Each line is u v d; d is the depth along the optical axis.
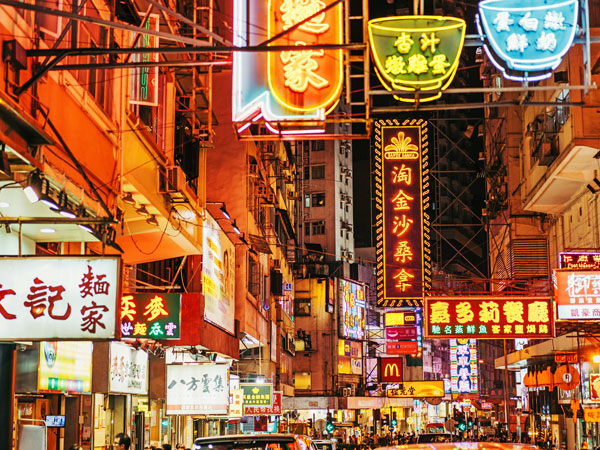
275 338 50.59
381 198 28.08
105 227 12.54
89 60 13.97
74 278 10.40
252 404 34.59
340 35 14.43
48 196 9.94
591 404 32.66
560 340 36.38
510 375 126.25
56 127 12.03
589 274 23.28
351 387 81.19
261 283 42.94
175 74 21.94
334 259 87.75
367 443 49.31
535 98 35.47
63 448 18.89
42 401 17.59
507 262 46.28
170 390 23.61
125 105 16.44
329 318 79.00
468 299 26.22
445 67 12.04
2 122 8.92
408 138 28.33
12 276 10.39
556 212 39.31
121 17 16.38
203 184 25.64
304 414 72.50
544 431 46.25
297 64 14.31
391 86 12.13
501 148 46.78
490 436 53.16
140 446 25.98
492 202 46.22
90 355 17.81
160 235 21.89
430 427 71.56
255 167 41.03
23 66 9.73
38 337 10.26
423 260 27.67
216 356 29.91
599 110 28.59
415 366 95.62
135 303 18.69
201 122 25.39
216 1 26.83
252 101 14.29
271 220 50.28
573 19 11.59
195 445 11.50
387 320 56.91
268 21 14.55
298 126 14.33
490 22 11.79
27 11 10.73
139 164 18.12
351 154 97.75
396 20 12.16
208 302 26.52
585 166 30.92
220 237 29.47
